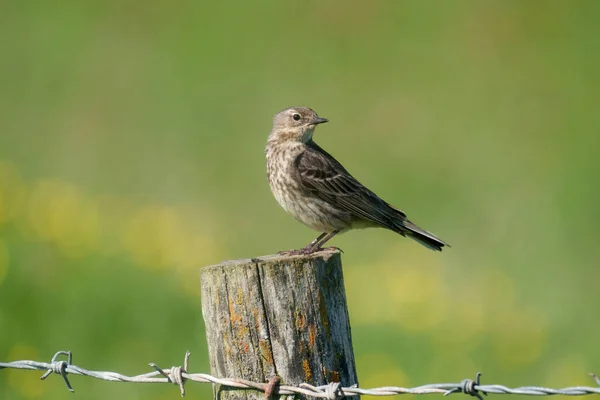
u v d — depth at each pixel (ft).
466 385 22.24
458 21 85.05
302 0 86.22
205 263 44.93
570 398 37.35
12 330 37.58
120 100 72.38
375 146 68.59
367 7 85.56
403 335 40.11
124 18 82.58
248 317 22.71
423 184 63.16
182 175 63.31
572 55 80.38
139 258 42.78
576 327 43.55
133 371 36.35
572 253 53.21
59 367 25.75
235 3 85.05
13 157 65.16
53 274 40.45
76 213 44.62
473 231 57.11
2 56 77.30
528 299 47.55
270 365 22.70
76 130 69.05
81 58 77.51
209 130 69.05
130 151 66.28
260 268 22.66
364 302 43.91
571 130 70.18
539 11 85.05
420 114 72.49
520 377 38.58
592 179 59.52
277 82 75.56
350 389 22.50
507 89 76.54
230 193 61.41
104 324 38.55
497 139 69.10
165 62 77.66
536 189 61.11
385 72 77.97
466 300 44.73
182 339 38.40
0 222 43.42
